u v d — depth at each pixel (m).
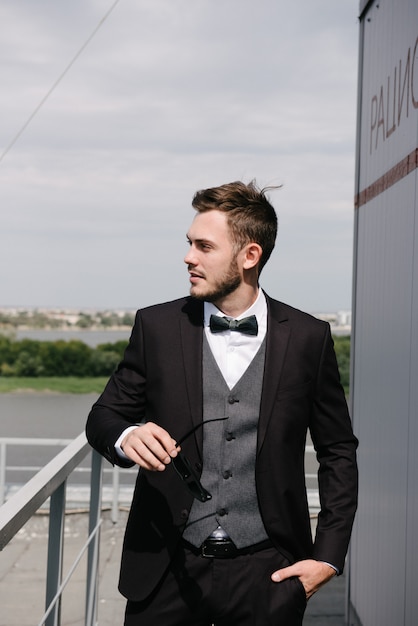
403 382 2.92
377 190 3.46
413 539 2.71
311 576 1.95
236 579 1.95
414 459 2.73
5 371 37.41
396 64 3.13
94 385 34.84
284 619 1.94
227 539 1.96
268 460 1.96
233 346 2.03
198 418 1.97
